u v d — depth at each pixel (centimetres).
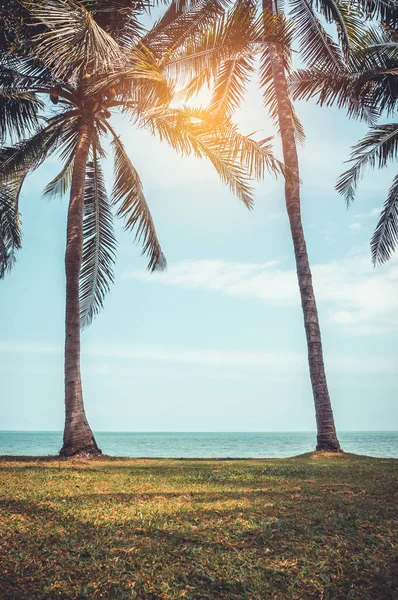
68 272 1472
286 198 1733
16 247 1585
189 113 1434
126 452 4544
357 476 988
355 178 1773
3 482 853
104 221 1767
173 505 651
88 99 1511
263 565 427
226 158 1491
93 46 1067
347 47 1658
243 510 623
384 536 510
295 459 1436
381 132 1714
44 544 463
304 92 1841
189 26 1526
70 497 703
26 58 1355
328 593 381
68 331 1434
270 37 1391
